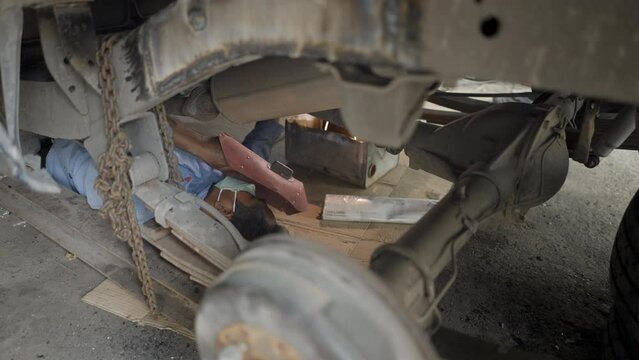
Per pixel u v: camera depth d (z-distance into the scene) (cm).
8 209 250
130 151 184
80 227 224
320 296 81
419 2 84
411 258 114
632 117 200
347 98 96
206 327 93
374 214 258
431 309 115
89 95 164
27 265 222
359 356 79
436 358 91
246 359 87
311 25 97
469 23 82
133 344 184
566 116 176
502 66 82
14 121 141
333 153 297
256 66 155
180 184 201
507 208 164
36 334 188
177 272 200
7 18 134
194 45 124
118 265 213
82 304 201
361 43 91
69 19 145
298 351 79
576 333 195
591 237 258
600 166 342
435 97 261
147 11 190
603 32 74
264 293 82
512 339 192
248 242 175
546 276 227
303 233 247
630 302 144
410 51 88
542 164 168
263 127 285
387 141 95
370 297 84
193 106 179
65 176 246
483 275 226
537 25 78
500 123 172
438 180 307
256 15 106
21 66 192
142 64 139
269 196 247
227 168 235
